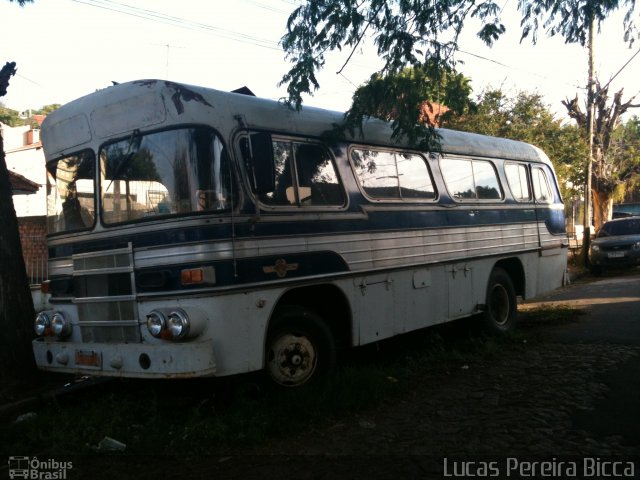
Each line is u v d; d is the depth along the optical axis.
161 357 4.85
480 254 8.22
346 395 5.50
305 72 6.04
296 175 5.77
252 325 5.14
